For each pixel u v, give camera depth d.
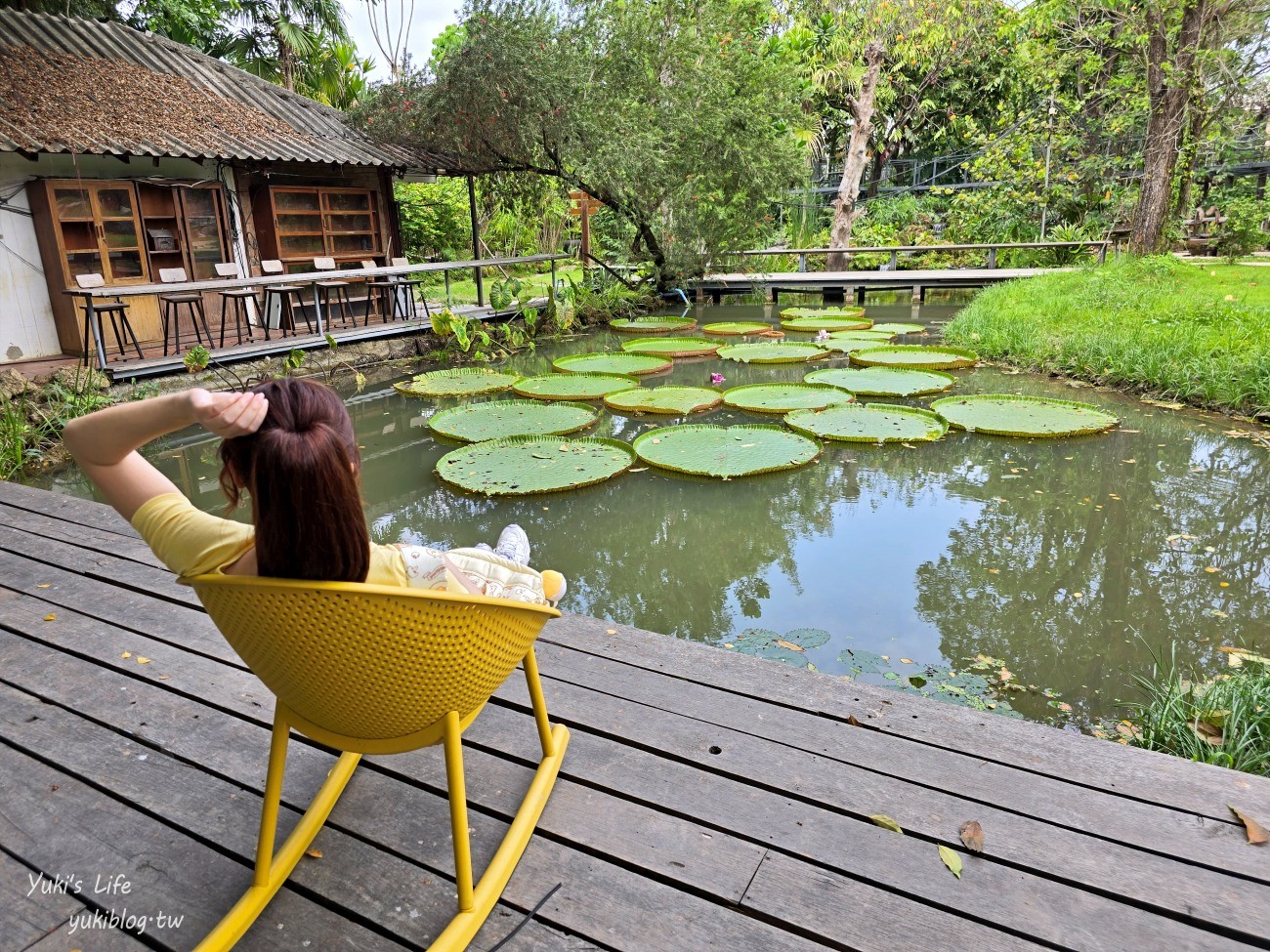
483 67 8.71
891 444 5.16
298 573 1.03
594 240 14.02
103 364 6.05
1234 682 2.47
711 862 1.37
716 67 10.27
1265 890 1.28
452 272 14.20
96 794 1.58
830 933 1.22
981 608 3.21
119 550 2.76
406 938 1.23
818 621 3.12
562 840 1.43
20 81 6.71
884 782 1.54
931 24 13.02
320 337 7.66
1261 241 12.53
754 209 11.29
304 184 8.45
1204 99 10.20
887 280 12.35
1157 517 4.09
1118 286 9.00
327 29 12.70
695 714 1.77
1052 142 13.55
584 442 5.22
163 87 7.77
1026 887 1.30
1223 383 5.84
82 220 6.66
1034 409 5.74
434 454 5.28
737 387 6.57
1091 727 2.42
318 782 1.60
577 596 3.42
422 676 1.10
